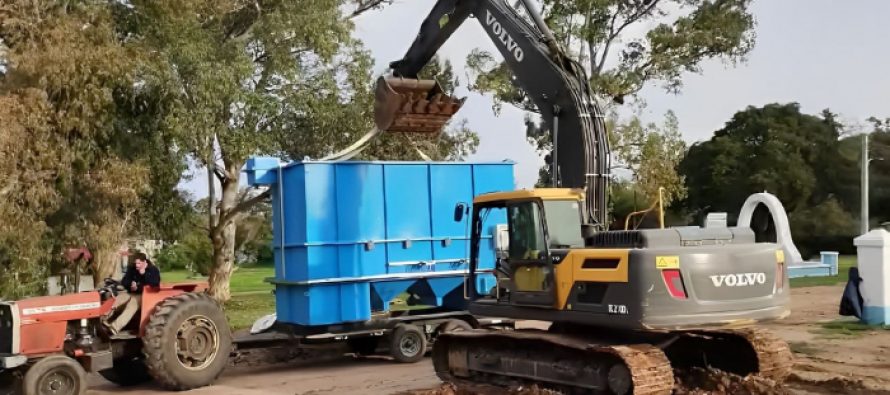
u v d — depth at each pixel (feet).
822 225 190.08
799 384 34.40
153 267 40.45
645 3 101.81
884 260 52.08
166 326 38.47
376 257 46.39
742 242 31.32
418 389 36.58
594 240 31.89
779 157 197.67
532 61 35.86
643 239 29.66
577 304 30.60
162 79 62.34
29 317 35.78
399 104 41.19
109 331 38.73
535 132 103.45
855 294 53.21
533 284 32.45
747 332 32.78
